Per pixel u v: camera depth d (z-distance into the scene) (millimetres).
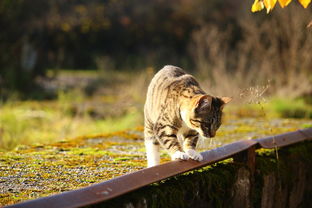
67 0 19969
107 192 3154
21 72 14156
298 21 11938
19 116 8992
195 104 4430
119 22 21938
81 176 4332
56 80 15914
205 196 4246
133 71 16531
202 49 14633
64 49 20234
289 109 9828
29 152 5430
